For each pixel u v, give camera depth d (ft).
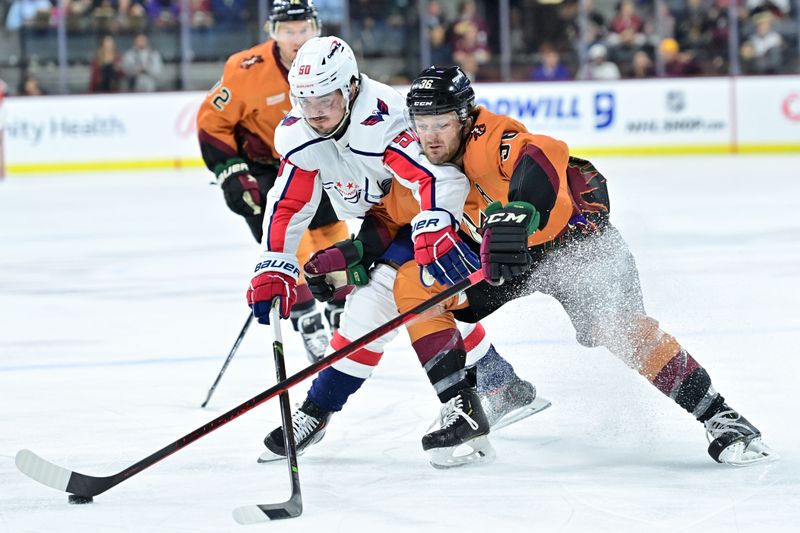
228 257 55.42
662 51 107.45
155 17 104.53
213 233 64.64
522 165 20.70
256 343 35.37
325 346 31.91
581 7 106.11
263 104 33.01
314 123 22.12
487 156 21.25
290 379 20.45
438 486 20.34
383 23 105.09
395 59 105.70
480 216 22.62
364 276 22.67
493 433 23.99
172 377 30.71
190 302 43.34
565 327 29.37
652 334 21.62
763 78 105.40
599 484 20.03
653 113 105.29
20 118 101.91
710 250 52.39
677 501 18.89
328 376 22.59
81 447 23.79
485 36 106.32
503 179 21.44
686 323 29.04
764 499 18.85
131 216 73.20
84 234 65.41
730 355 30.37
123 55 103.91
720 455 20.75
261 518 18.40
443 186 21.30
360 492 20.13
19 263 55.06
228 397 28.32
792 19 106.83
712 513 18.21
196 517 18.97
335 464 22.15
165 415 26.53
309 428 22.71
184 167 103.71
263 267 23.12
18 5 103.50
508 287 22.31
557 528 17.75
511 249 19.84
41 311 42.24
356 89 22.24
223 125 33.30
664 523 17.81
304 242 32.09
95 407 27.40
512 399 23.98
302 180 23.34
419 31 105.50
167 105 102.99
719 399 21.30
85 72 104.53
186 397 28.40
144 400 28.09
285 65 32.60
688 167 95.55
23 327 38.93
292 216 23.44
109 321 39.75
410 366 31.27
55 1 103.76
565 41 106.73
